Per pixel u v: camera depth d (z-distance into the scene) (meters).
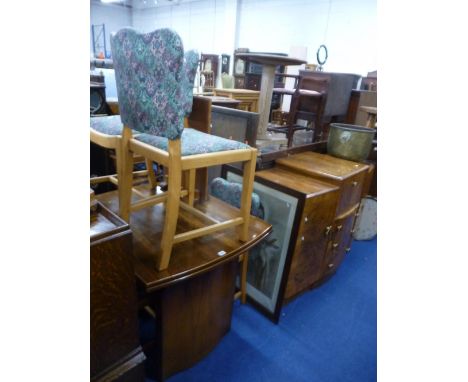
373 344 1.58
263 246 1.64
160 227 1.24
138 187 1.57
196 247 1.13
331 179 1.65
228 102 2.36
